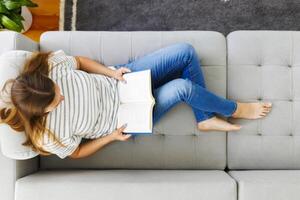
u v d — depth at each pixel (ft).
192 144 4.97
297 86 5.03
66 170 4.89
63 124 4.25
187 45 4.72
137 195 4.27
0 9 5.47
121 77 4.75
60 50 4.57
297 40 5.08
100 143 4.66
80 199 4.26
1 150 4.25
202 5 6.47
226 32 6.42
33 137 4.10
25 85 3.88
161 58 4.75
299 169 4.98
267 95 5.05
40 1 6.74
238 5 6.43
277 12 6.38
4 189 4.31
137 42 5.08
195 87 4.60
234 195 4.31
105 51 5.08
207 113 4.90
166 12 6.51
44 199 4.25
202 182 4.33
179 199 4.27
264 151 4.98
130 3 6.58
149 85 4.55
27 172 4.64
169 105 4.71
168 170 4.90
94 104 4.49
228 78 5.10
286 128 4.99
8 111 4.00
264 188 4.29
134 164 4.96
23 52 4.29
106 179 4.38
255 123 5.01
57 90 4.05
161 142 4.97
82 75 4.49
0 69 4.12
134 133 4.65
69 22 6.65
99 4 6.63
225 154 4.99
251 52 5.08
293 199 4.25
